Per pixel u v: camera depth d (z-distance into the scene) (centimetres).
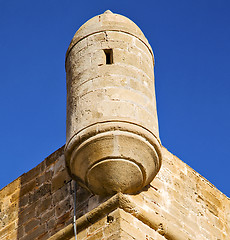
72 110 1445
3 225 1631
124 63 1462
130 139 1387
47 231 1530
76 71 1482
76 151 1404
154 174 1435
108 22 1512
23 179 1662
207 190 1655
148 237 1415
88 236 1406
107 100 1416
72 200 1514
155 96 1493
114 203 1392
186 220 1545
